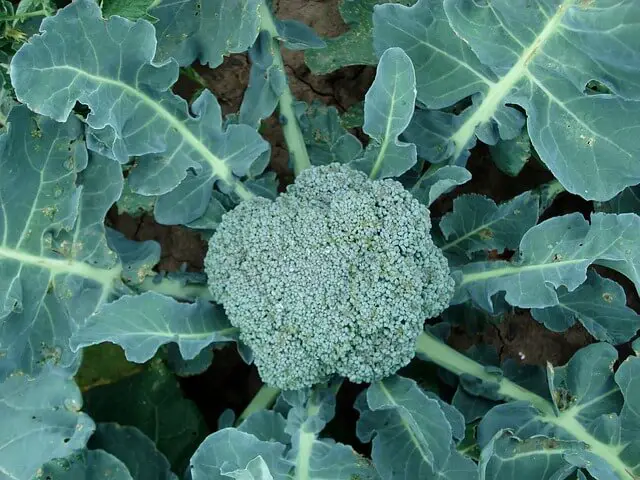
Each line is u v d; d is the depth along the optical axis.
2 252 0.35
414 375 0.44
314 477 0.36
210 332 0.37
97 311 0.34
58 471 0.38
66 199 0.36
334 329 0.35
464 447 0.40
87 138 0.35
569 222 0.36
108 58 0.34
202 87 0.49
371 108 0.37
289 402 0.38
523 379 0.43
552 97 0.36
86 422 0.36
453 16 0.34
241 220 0.37
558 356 0.45
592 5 0.33
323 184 0.37
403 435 0.37
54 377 0.37
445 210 0.48
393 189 0.36
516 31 0.35
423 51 0.38
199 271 0.48
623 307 0.38
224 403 0.49
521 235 0.40
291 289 0.35
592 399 0.37
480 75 0.38
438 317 0.46
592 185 0.36
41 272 0.36
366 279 0.35
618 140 0.35
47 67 0.32
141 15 0.39
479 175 0.48
